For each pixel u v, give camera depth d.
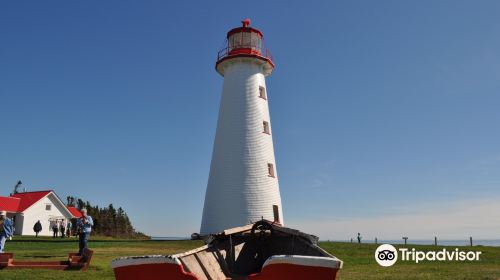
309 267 8.58
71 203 84.56
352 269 20.03
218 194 33.16
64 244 31.31
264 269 8.91
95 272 16.14
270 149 34.88
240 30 36.56
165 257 8.66
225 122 34.78
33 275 14.98
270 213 32.88
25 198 60.09
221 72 38.12
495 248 32.91
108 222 87.81
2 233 18.44
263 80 36.66
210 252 11.95
